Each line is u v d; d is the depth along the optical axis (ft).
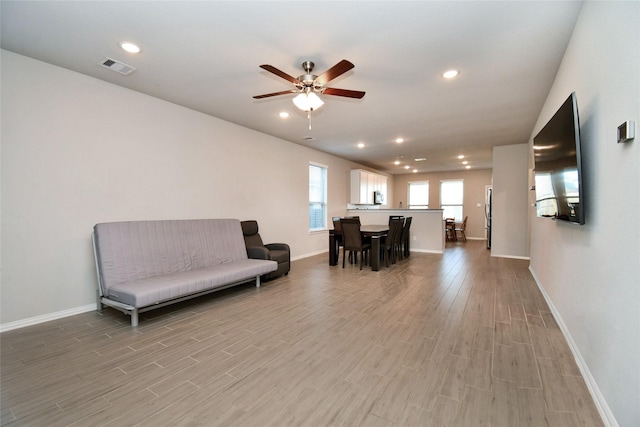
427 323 9.16
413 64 9.20
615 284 4.74
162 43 8.12
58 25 7.29
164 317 9.75
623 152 4.51
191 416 5.09
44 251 9.32
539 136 9.41
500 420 4.94
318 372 6.47
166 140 12.51
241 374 6.40
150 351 7.43
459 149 22.52
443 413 5.13
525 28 7.34
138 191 11.60
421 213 24.35
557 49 8.29
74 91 9.86
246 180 16.49
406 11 6.70
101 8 6.63
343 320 9.45
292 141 20.01
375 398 5.57
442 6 6.54
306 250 21.74
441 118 14.75
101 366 6.72
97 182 10.46
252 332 8.57
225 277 11.26
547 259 11.03
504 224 21.12
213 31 7.54
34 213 9.11
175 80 10.50
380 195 31.17
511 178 20.77
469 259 20.40
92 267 10.37
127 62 9.21
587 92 6.26
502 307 10.56
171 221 12.06
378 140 19.61
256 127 16.47
